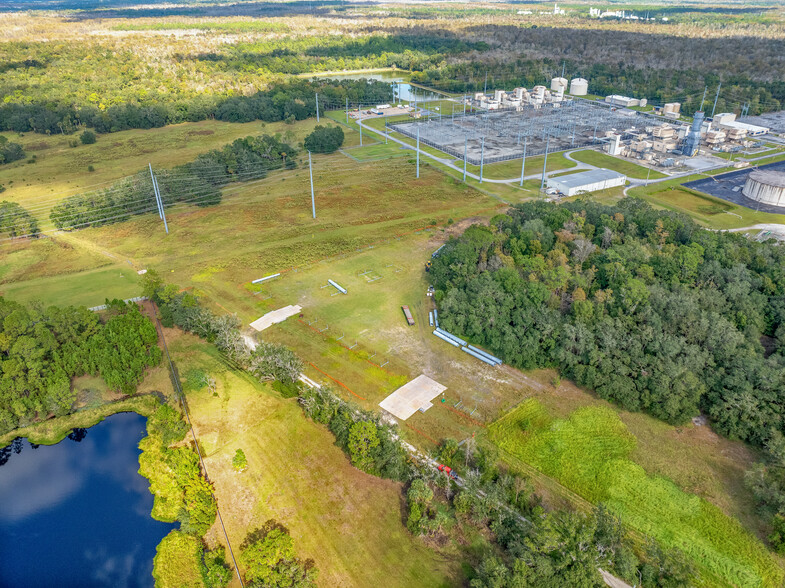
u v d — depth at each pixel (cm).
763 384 8425
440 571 6550
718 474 7756
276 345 10456
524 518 7019
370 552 6794
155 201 17262
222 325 10569
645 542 6838
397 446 7775
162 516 7544
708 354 9225
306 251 14450
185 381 9838
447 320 10762
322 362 10100
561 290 11050
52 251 14788
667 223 13012
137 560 6981
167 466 8219
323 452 8262
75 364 9881
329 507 7388
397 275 13162
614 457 8050
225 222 16438
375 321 11338
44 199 17962
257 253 14400
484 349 10419
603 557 6306
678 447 8231
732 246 11931
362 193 18538
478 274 11638
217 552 6881
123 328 10369
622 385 8881
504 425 8631
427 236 15250
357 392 9344
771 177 17312
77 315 10569
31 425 9156
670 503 7344
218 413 9075
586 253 12119
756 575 6462
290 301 12125
